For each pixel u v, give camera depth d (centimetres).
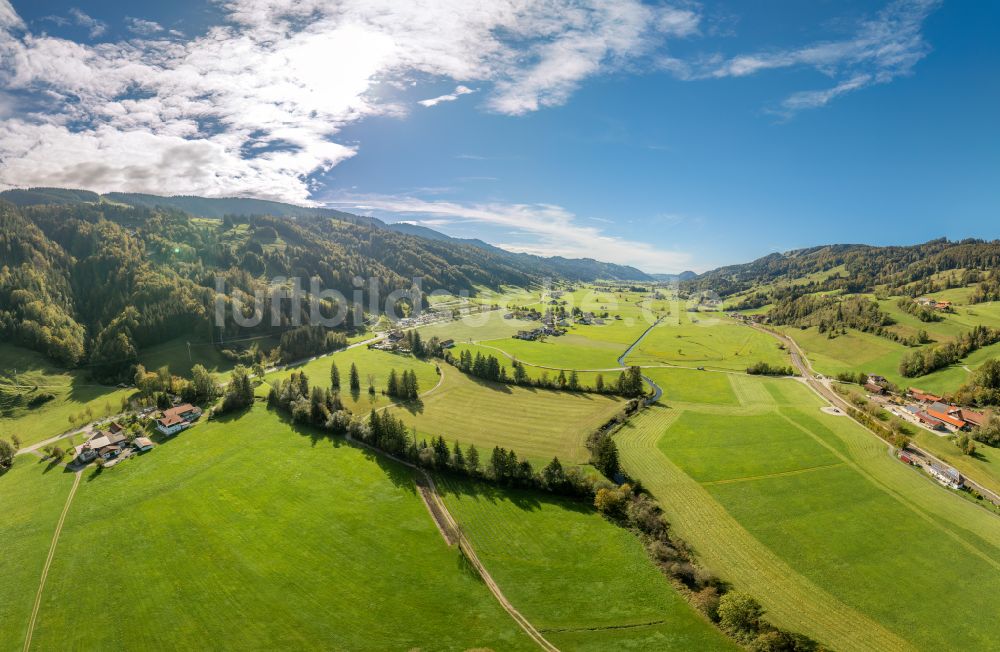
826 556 7131
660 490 9044
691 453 10625
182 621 5972
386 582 6606
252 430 11594
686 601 6228
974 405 12938
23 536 7644
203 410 12962
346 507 8388
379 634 5744
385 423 10644
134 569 6875
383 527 7831
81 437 11381
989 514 8238
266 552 7212
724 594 6206
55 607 6219
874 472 9706
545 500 8650
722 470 9812
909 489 9050
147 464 9944
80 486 9106
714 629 5769
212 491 8888
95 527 7850
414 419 12544
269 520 8006
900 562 7012
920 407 12862
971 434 10962
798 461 10206
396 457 10206
